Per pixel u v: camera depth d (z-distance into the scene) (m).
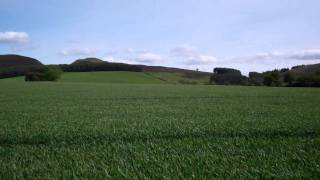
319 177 4.31
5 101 23.25
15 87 49.97
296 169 4.69
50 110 16.22
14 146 6.80
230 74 106.00
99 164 5.09
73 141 7.34
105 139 7.53
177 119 11.73
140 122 10.83
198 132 8.37
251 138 7.40
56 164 5.17
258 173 4.52
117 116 13.10
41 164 5.21
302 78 80.94
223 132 8.35
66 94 32.91
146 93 35.25
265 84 88.75
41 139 7.64
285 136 7.72
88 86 56.72
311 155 5.58
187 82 105.94
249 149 6.18
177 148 6.33
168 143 6.88
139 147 6.48
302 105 19.08
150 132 8.44
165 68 128.62
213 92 38.06
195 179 4.26
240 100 24.41
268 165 4.94
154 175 4.46
